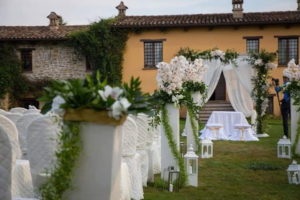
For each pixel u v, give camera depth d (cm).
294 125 957
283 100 1209
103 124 271
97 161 273
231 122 1327
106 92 273
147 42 2202
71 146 271
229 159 911
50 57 2239
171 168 633
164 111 630
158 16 2322
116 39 2184
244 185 653
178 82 620
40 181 362
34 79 2242
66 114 273
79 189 276
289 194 594
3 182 263
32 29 2348
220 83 2250
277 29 2125
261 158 923
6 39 2183
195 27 2164
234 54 1470
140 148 620
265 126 1420
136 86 298
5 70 2156
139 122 603
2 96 2150
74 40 2175
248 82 1486
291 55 2125
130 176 523
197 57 1485
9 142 264
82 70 2216
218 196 580
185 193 596
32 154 371
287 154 952
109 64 2164
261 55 1427
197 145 1009
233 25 2130
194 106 680
